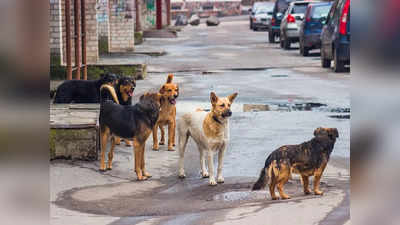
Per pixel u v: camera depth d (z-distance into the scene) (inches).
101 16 1288.1
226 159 462.6
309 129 562.9
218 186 394.6
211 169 398.9
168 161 467.8
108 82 585.3
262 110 671.1
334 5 1117.7
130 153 491.8
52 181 408.2
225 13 4471.0
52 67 862.5
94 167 446.9
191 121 410.9
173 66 1203.9
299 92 805.2
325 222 288.5
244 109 679.1
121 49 1462.8
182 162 423.5
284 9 1903.3
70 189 390.9
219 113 389.1
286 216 305.9
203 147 403.9
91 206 354.9
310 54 1477.6
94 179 417.1
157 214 335.9
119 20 1454.2
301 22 1578.5
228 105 390.6
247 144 507.8
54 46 871.1
